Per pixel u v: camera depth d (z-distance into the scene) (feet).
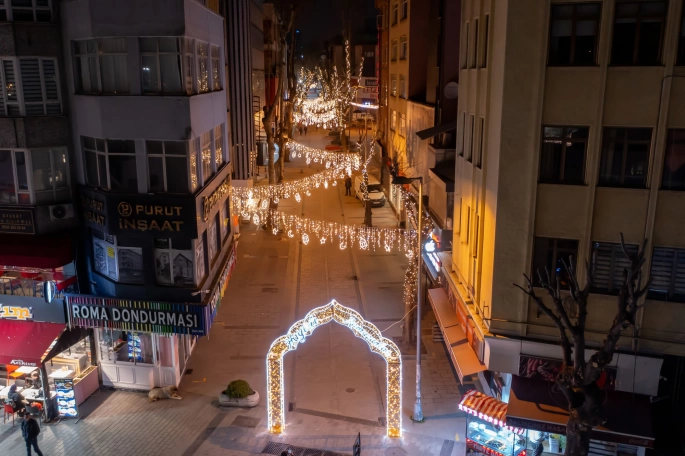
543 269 53.83
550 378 54.03
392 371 60.75
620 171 50.62
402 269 112.88
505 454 55.42
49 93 62.13
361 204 160.45
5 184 62.69
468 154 66.69
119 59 58.54
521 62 50.52
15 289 65.51
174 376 70.44
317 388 71.67
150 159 60.18
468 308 62.03
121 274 64.13
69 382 64.13
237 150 135.64
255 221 127.34
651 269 50.78
